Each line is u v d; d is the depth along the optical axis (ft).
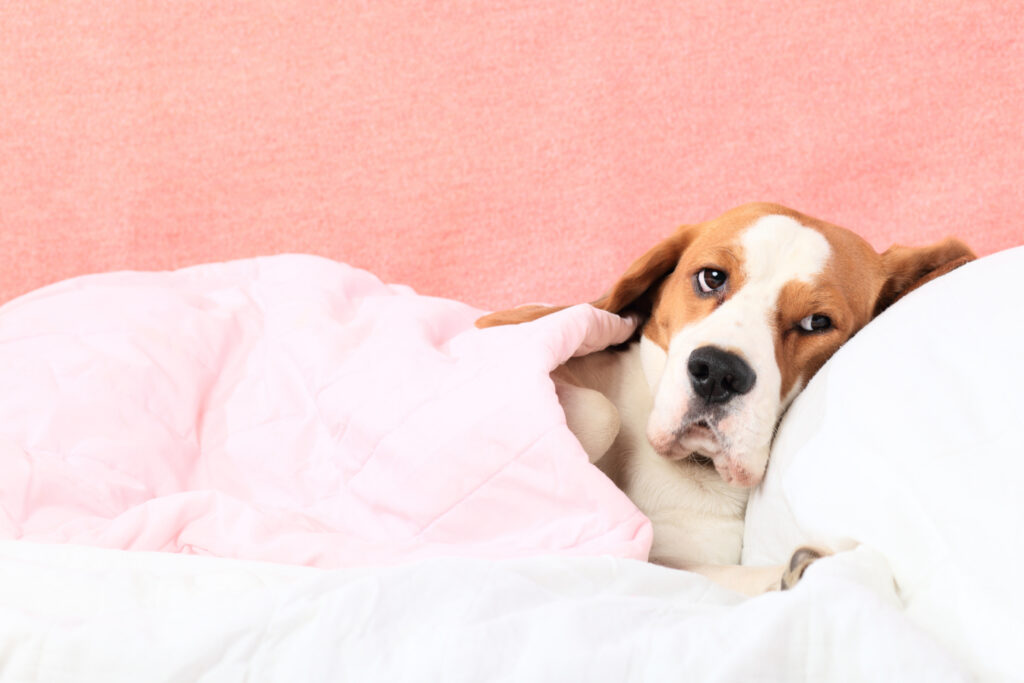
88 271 8.29
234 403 4.97
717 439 4.51
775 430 4.63
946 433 3.14
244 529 3.96
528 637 2.82
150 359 4.83
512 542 3.96
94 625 2.85
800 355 4.84
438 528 4.01
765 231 4.95
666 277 5.54
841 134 7.90
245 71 8.20
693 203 8.08
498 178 8.19
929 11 7.75
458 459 4.03
